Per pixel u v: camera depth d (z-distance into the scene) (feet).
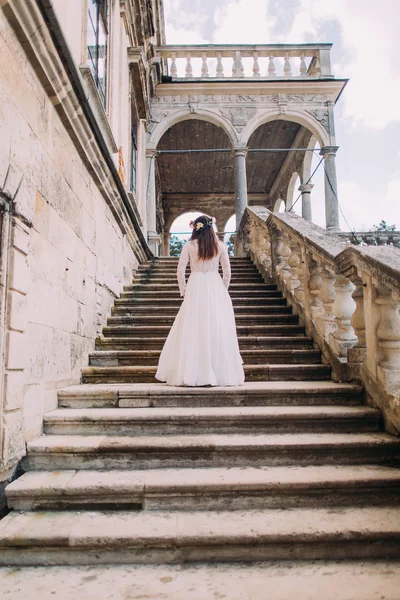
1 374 9.16
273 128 53.62
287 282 22.04
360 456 10.50
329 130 45.70
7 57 9.52
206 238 14.61
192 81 44.98
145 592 7.02
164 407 12.50
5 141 9.29
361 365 12.97
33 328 10.90
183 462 10.28
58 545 7.88
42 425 11.25
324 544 8.05
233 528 8.18
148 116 43.55
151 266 30.14
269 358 16.49
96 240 18.01
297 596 6.87
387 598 6.81
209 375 13.07
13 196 9.56
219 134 53.52
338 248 15.37
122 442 10.32
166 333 19.01
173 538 7.90
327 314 16.35
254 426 11.43
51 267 12.33
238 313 21.03
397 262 11.18
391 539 8.08
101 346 17.74
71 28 15.38
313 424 11.48
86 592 7.02
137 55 30.27
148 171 43.55
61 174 13.34
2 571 7.69
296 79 45.52
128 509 9.09
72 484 9.09
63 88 12.48
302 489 9.23
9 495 8.98
